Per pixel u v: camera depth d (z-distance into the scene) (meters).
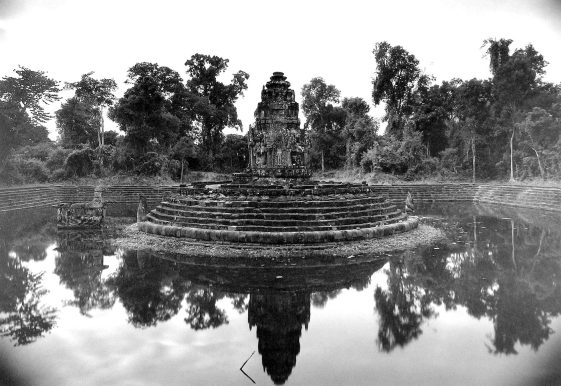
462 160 62.09
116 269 17.81
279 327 11.88
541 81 54.47
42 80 51.09
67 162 58.47
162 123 60.22
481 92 58.16
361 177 61.75
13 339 11.11
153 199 50.38
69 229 28.11
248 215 23.34
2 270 17.83
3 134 48.78
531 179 51.81
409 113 66.88
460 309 13.07
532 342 10.66
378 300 13.96
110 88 64.38
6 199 40.75
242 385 8.81
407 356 10.04
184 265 18.28
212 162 69.56
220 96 71.12
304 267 17.89
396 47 64.69
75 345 10.78
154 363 9.80
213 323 12.17
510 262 18.75
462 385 8.74
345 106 68.56
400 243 22.45
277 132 30.44
